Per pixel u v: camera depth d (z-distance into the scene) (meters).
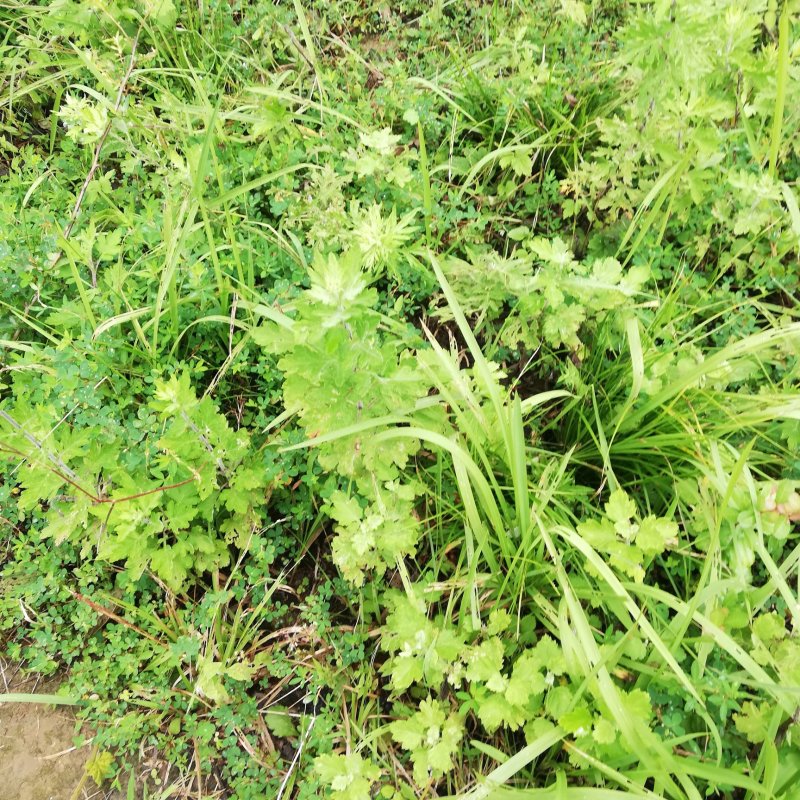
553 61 1.00
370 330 0.69
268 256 0.89
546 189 0.95
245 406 0.87
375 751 0.72
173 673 0.77
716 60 0.86
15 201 0.90
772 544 0.76
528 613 0.77
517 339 0.86
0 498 0.77
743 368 0.81
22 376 0.81
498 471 0.80
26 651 0.77
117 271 0.82
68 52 1.03
